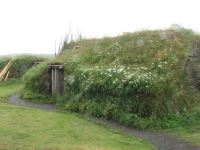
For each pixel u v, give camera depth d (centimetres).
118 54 1520
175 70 1172
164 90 1006
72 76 1363
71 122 895
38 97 1491
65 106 1249
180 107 1012
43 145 612
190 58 1261
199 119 955
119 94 1052
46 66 1593
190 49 1314
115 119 1000
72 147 611
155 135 830
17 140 639
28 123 809
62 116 985
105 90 1119
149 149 683
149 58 1338
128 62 1387
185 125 901
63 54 1934
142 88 994
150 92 981
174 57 1242
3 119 845
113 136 781
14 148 588
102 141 700
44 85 1567
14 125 774
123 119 962
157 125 899
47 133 713
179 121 917
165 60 1244
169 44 1388
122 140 743
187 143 743
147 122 914
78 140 679
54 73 1524
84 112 1125
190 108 1033
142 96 1001
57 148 596
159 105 966
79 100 1223
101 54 1614
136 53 1444
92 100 1155
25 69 2453
